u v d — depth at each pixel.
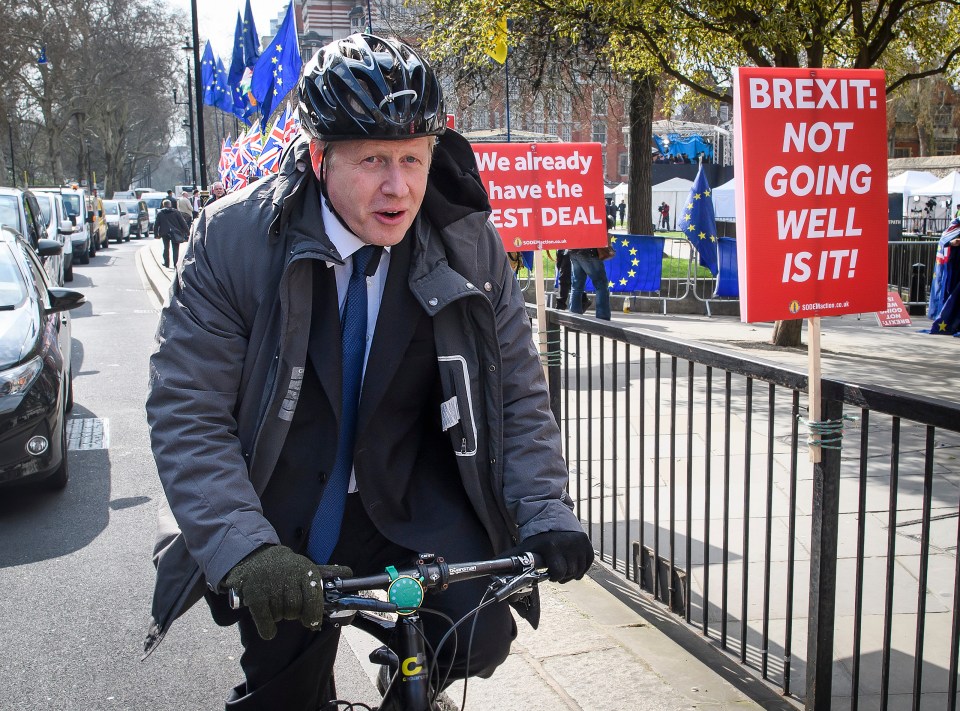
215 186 18.28
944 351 10.99
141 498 5.64
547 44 13.48
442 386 2.01
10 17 47.97
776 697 3.05
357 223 1.87
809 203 2.64
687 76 12.63
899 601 3.87
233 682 3.45
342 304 1.98
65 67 54.31
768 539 3.09
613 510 4.10
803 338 12.07
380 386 1.96
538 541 1.87
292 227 1.92
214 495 1.78
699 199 14.47
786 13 9.17
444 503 2.09
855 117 2.67
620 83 15.61
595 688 3.04
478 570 1.77
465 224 2.03
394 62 1.81
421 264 1.97
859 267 2.70
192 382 1.86
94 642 3.77
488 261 2.09
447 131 2.12
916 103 38.16
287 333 1.87
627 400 3.91
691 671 3.19
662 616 3.71
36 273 6.59
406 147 1.84
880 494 5.27
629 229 17.23
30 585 4.36
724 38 11.20
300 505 1.98
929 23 11.28
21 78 51.84
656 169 38.88
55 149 55.56
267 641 1.97
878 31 10.35
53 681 3.45
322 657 2.01
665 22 10.21
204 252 1.94
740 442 6.25
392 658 1.97
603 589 3.99
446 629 1.97
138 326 13.15
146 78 60.75
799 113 2.62
